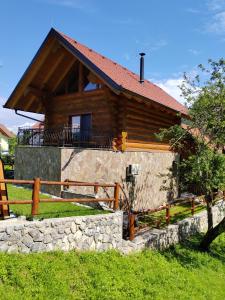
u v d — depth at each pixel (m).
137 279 8.74
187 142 16.67
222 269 11.77
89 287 7.52
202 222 15.93
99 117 15.94
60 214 9.50
